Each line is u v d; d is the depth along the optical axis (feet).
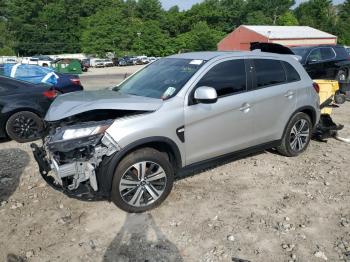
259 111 16.89
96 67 176.55
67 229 13.10
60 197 15.38
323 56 42.29
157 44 267.39
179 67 16.10
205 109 14.88
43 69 35.35
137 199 13.79
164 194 14.34
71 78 33.14
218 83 15.56
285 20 313.53
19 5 307.17
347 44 283.59
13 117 23.25
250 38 175.32
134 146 13.17
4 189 16.21
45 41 301.43
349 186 16.39
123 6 349.61
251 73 16.79
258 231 12.88
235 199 15.11
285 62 18.56
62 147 12.75
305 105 19.10
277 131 18.20
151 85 15.76
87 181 13.28
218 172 17.67
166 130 13.82
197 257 11.59
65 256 11.69
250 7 329.11
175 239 12.48
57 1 324.19
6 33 313.94
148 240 12.44
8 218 13.82
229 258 11.51
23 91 23.73
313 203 14.83
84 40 258.78
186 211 14.16
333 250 11.88
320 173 17.75
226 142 15.99
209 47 269.44
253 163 18.83
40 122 24.08
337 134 23.49
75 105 13.75
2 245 12.24
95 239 12.52
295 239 12.44
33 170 18.35
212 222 13.43
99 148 12.65
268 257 11.54
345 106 35.53
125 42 259.60
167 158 14.39
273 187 16.22
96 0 339.98
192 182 16.58
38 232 12.94
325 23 300.81
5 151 21.75
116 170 13.17
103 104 13.43
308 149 21.24
